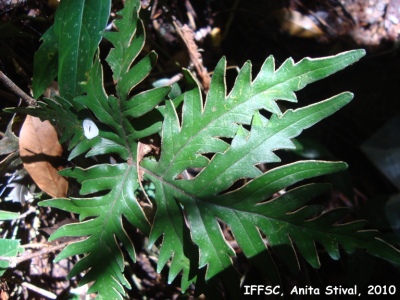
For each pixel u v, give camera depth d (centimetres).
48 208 28
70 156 22
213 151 20
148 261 31
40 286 28
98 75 21
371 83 36
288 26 36
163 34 32
